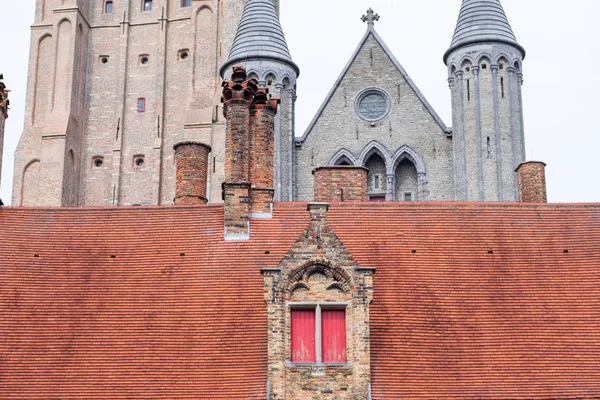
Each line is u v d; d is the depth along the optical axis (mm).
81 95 82438
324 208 28359
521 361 27938
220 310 29562
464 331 28875
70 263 31891
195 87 80750
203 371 27594
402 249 31938
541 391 27047
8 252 32031
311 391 26812
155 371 27766
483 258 31781
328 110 70062
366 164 69750
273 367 26891
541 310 29781
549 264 31641
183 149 37969
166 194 79625
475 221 33219
